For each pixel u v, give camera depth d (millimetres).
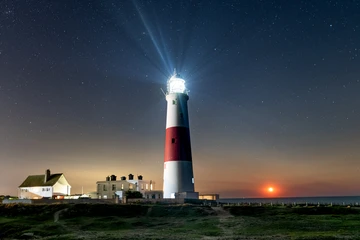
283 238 31781
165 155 58000
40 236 36094
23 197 80000
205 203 56469
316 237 31859
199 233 35719
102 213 46938
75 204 50000
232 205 54438
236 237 32938
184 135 58125
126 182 76500
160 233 35906
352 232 35000
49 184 79438
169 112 59406
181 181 55969
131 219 44625
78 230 38688
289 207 52594
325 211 49688
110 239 32688
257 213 48406
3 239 35219
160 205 51531
